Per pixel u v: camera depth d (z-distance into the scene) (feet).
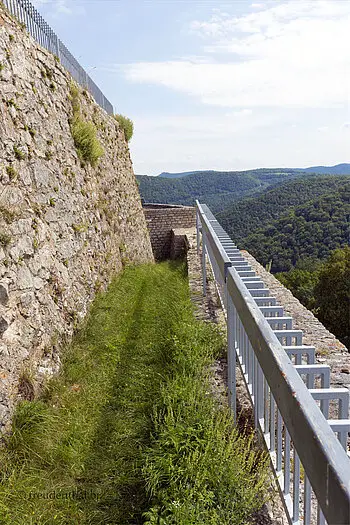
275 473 8.77
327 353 16.94
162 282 34.14
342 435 6.37
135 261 45.21
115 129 47.57
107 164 39.24
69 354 18.48
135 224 50.55
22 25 23.38
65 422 13.44
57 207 22.16
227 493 8.89
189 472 9.50
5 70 18.98
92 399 15.06
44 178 21.02
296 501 7.23
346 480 4.17
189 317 21.25
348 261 89.81
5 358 13.64
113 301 26.53
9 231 15.81
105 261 31.45
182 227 77.46
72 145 28.17
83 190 28.48
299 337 10.07
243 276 14.97
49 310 18.16
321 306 90.43
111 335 21.04
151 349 18.65
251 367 11.15
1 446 12.06
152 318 23.40
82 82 37.58
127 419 13.46
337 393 7.11
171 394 13.05
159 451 10.61
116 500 10.16
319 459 4.81
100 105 45.03
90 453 11.94
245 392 14.37
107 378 16.72
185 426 11.22
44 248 18.93
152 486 9.69
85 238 26.76
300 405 5.60
